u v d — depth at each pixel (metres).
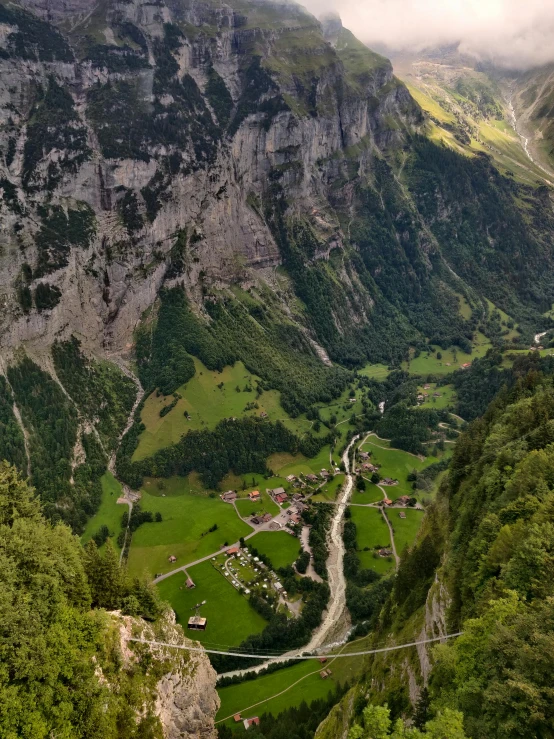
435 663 66.69
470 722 48.62
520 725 43.72
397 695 77.81
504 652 49.88
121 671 60.56
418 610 96.12
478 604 65.81
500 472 95.94
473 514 94.31
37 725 48.88
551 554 60.09
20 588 54.25
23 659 49.97
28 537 58.56
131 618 66.88
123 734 56.97
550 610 50.78
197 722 72.19
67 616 56.75
